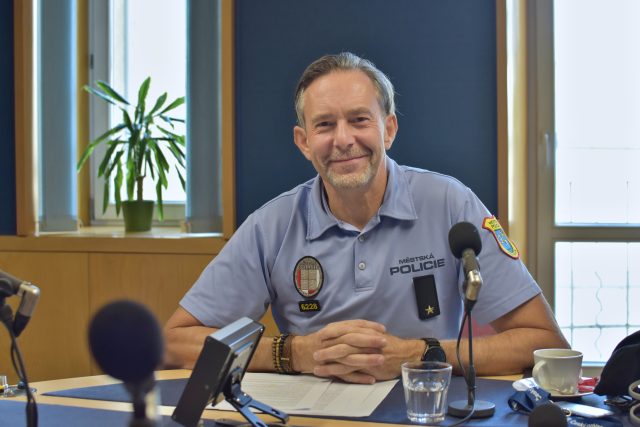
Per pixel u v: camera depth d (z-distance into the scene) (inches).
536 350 56.9
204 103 101.4
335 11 96.1
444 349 56.5
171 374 59.8
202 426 43.4
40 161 106.3
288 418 45.0
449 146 94.7
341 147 62.1
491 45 93.8
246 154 98.2
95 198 125.2
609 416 44.3
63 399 51.2
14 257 101.9
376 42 95.4
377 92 63.5
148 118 111.1
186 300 67.8
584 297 115.2
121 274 98.9
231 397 43.2
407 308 64.7
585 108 114.2
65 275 100.5
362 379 54.2
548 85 111.3
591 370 114.3
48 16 106.3
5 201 104.2
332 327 56.1
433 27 94.7
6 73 103.8
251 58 97.7
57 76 107.0
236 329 41.9
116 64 124.3
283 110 97.2
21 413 47.2
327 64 63.7
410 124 95.1
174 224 122.1
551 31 111.2
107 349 24.0
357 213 66.1
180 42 122.6
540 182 112.3
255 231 69.3
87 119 123.9
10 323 39.6
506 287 63.3
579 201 114.7
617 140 114.3
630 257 114.3
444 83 94.7
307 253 67.0
